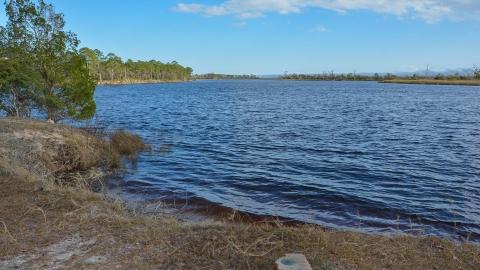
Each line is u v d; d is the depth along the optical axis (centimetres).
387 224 744
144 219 600
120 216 625
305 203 880
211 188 1003
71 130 1445
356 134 1953
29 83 1533
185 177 1116
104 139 1482
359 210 830
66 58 1667
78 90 1638
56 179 1036
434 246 507
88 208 632
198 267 418
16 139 1166
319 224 735
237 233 527
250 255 437
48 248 466
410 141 1733
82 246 475
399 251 476
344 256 449
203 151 1516
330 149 1541
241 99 5175
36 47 1599
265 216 786
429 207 848
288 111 3334
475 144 1650
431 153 1455
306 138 1825
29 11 1575
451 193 955
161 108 3750
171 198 910
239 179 1088
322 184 1030
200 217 771
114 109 3641
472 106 3806
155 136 1909
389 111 3303
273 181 1062
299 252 454
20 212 588
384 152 1477
